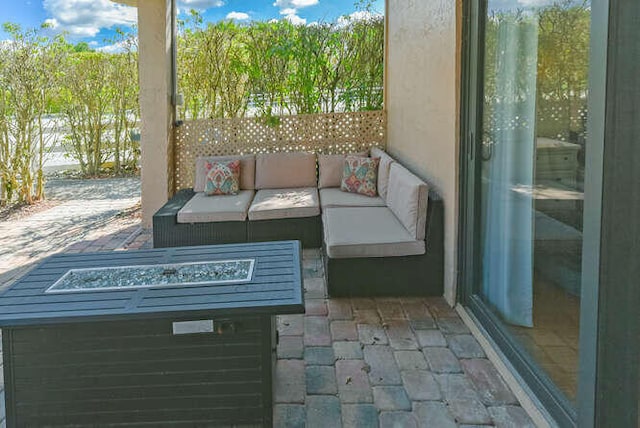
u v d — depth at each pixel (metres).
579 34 1.93
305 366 2.69
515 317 2.55
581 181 1.93
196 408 2.11
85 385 2.08
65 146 9.09
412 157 4.66
